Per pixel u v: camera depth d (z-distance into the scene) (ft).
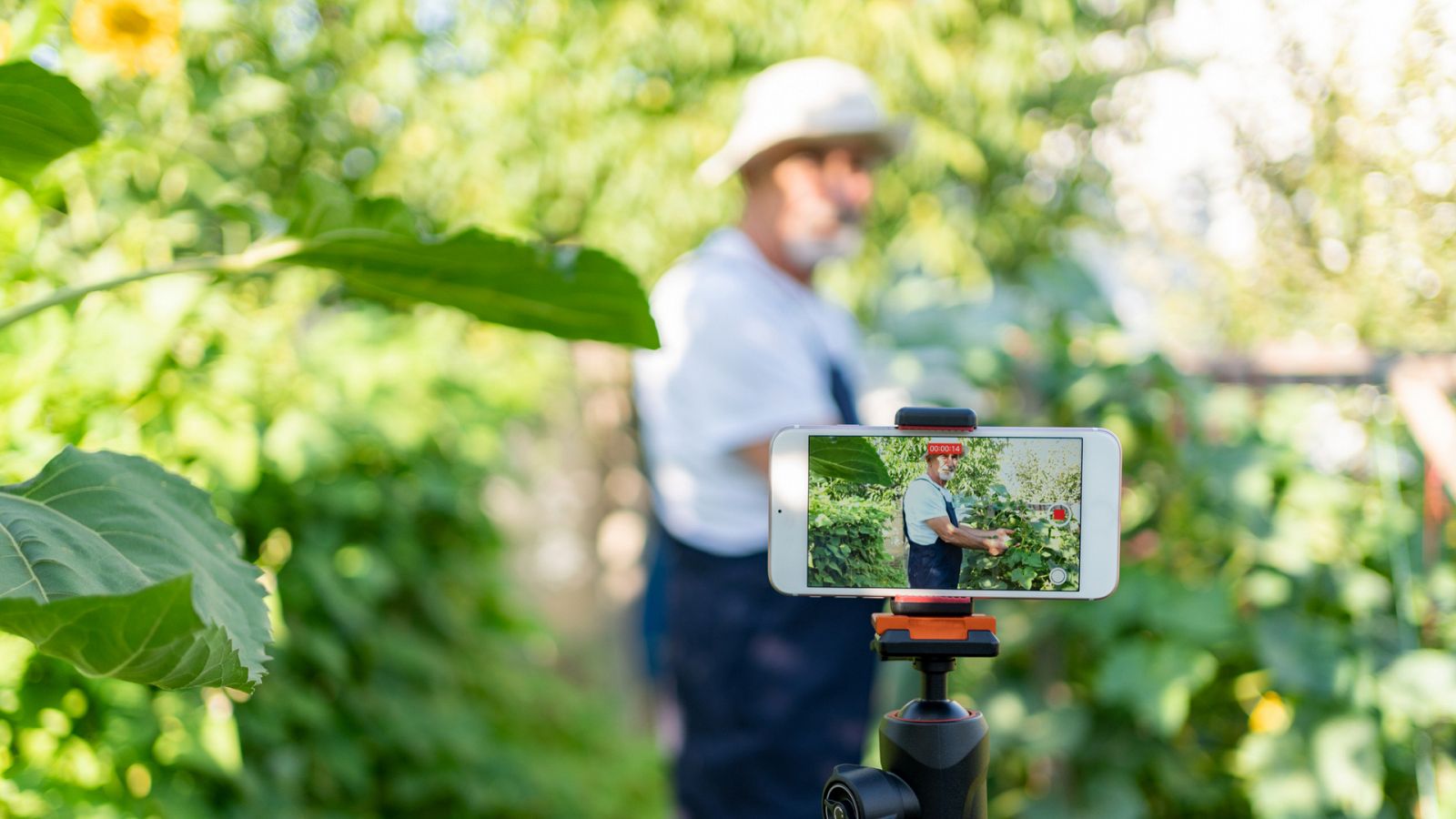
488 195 10.73
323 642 5.88
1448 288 6.01
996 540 2.67
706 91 11.34
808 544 2.70
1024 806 6.42
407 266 2.91
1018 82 11.68
